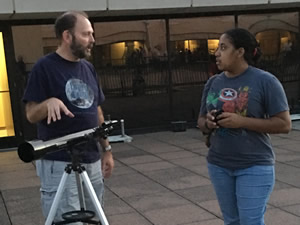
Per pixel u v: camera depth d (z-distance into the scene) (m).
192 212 4.21
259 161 2.52
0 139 8.00
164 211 4.29
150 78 8.86
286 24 9.42
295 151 6.70
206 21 8.98
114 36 8.55
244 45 2.54
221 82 2.67
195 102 9.20
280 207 4.23
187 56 8.99
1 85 7.97
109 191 5.09
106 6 7.48
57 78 2.53
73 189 2.57
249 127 2.46
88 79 2.72
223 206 2.73
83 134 2.33
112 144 8.03
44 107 2.29
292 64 9.60
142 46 8.72
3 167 6.72
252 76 2.55
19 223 4.19
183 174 5.69
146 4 7.69
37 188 5.43
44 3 7.11
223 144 2.60
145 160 6.64
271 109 2.49
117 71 8.66
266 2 8.27
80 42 2.51
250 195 2.51
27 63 8.02
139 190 5.07
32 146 2.08
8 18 7.59
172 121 9.11
